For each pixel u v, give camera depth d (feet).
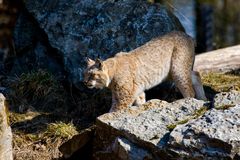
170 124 26.91
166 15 41.22
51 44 41.34
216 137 24.36
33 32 43.88
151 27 40.57
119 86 34.17
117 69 34.19
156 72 35.47
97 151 28.12
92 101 38.40
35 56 42.57
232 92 28.78
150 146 25.71
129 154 26.02
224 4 74.23
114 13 41.65
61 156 31.91
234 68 43.57
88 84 33.71
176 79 36.14
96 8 42.27
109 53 40.04
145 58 35.17
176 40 36.19
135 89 34.68
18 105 38.24
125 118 27.89
